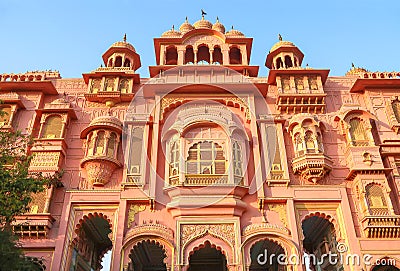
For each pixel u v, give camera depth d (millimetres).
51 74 19516
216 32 20531
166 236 14164
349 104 17672
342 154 16625
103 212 14961
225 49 20250
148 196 15031
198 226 14391
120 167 16156
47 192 14992
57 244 14094
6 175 11156
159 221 14688
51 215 14617
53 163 15750
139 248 17016
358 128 16859
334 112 17938
